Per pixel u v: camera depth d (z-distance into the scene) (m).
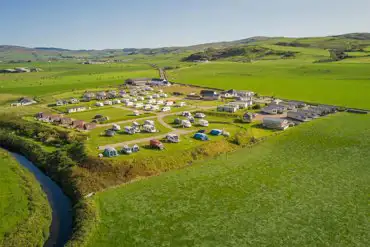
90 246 47.34
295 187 66.19
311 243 47.91
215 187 66.56
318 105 140.12
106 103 146.25
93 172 70.12
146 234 50.34
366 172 72.94
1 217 53.59
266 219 54.44
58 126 105.62
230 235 50.12
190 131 99.25
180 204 59.66
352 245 47.25
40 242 48.50
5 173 72.81
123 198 61.97
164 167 75.00
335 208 57.56
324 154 85.25
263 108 133.38
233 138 93.94
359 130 105.50
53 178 72.38
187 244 47.94
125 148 78.06
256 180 69.81
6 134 103.00
